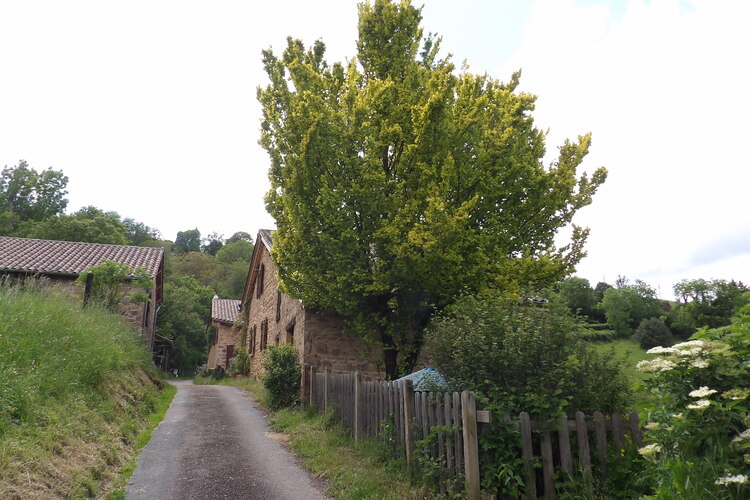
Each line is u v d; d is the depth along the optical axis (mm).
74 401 6910
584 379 5258
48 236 36625
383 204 9164
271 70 10797
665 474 3230
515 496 4434
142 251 22547
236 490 5656
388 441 6465
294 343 14078
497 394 4992
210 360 41656
